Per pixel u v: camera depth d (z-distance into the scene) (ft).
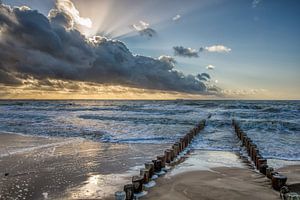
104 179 27.27
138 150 42.45
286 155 38.68
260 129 69.56
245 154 39.52
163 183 25.68
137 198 21.85
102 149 43.01
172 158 35.29
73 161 34.76
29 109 185.37
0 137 55.93
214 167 31.76
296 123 77.61
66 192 23.61
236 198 21.62
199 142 50.62
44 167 31.65
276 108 146.20
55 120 95.50
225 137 56.75
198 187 24.38
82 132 63.31
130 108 182.60
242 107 170.81
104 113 133.90
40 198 22.20
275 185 23.48
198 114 120.26
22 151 40.93
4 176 28.14
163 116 109.29
